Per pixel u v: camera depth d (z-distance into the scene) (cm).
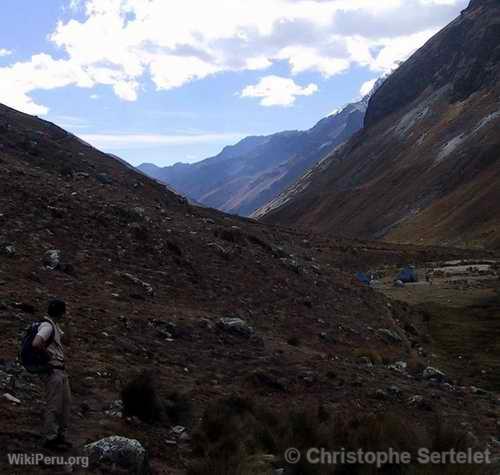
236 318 2381
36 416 1089
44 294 1958
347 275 5344
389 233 18650
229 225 6388
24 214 2836
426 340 4000
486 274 7625
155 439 1135
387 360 2756
